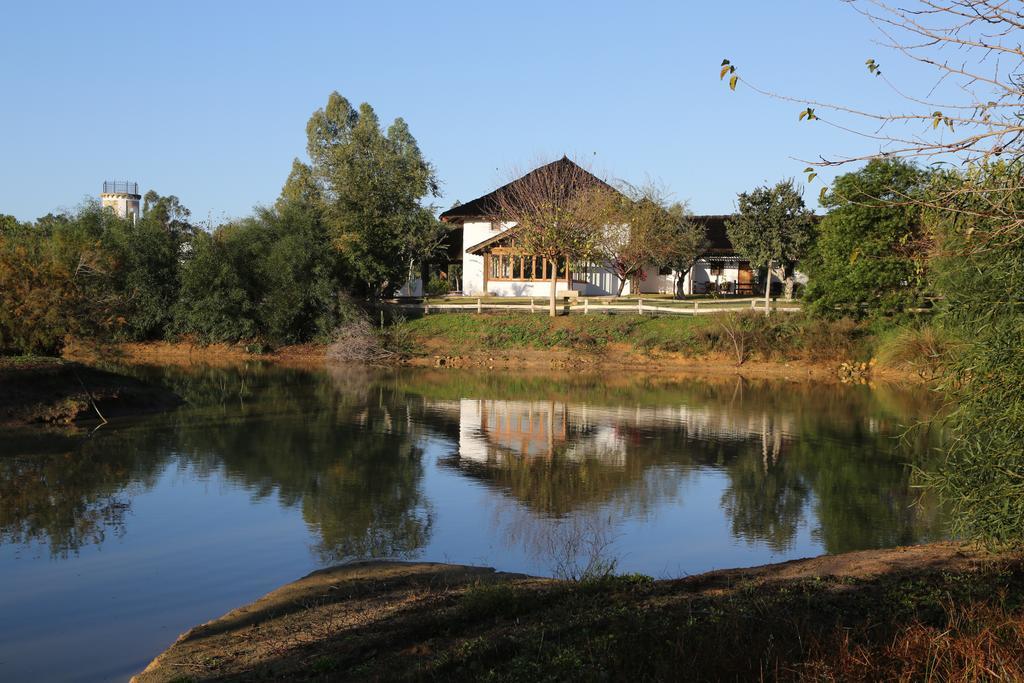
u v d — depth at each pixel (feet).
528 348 141.49
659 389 110.32
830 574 31.81
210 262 152.35
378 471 60.03
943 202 19.71
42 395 79.10
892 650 21.20
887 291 123.65
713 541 43.24
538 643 24.59
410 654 25.96
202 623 31.83
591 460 64.54
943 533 44.27
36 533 44.06
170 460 62.54
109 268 116.16
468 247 185.37
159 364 135.64
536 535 44.11
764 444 71.00
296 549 41.63
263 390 105.19
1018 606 24.84
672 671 21.15
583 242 148.46
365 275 156.35
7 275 84.84
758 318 135.03
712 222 196.03
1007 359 27.09
